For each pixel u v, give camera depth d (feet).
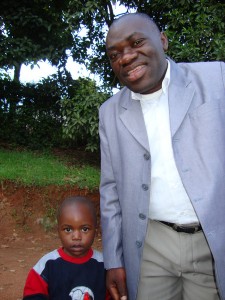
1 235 22.21
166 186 7.18
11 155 29.78
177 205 7.20
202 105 6.89
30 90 36.40
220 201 6.80
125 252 7.63
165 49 7.64
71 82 36.47
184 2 24.39
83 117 26.35
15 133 34.65
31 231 22.84
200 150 6.79
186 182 6.84
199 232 7.29
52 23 33.12
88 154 34.04
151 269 7.76
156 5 26.86
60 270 8.03
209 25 23.11
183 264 7.39
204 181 6.77
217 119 6.81
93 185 24.54
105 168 8.04
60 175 25.59
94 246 21.38
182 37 24.23
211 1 24.36
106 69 30.78
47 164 28.35
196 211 6.76
